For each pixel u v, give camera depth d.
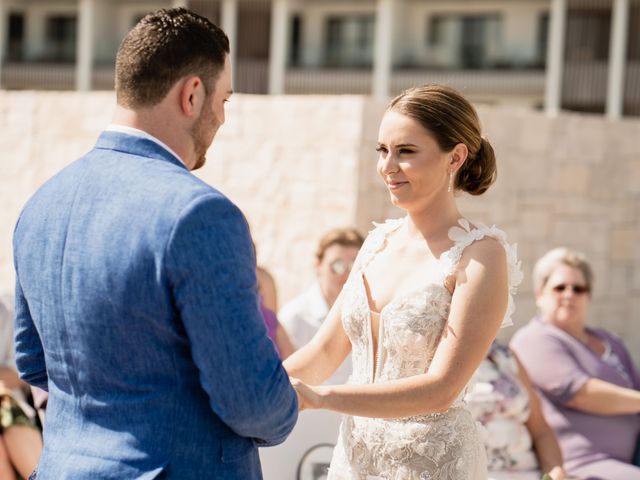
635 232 7.61
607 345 4.47
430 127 2.10
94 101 7.17
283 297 6.53
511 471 3.88
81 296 1.80
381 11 30.33
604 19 28.05
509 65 29.95
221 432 1.84
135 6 32.66
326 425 2.87
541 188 7.04
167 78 1.86
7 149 7.41
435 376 2.02
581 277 4.32
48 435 1.90
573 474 4.05
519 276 2.20
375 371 2.17
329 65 31.53
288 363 2.31
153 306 1.74
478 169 2.24
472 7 30.44
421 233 2.18
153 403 1.79
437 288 2.08
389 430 2.15
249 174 6.69
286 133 6.58
